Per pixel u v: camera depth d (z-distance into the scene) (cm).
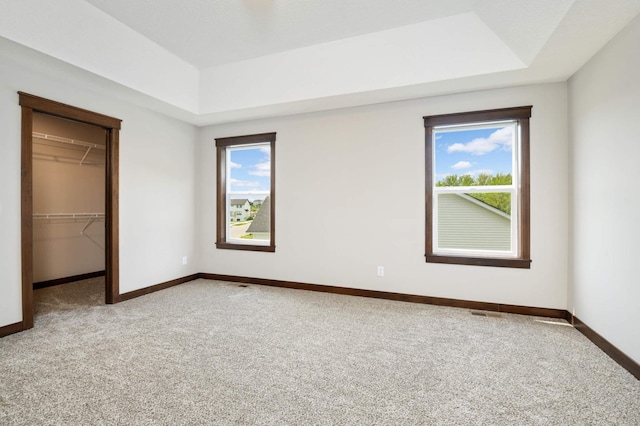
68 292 388
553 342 243
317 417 155
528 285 304
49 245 424
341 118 374
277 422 151
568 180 290
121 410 160
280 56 337
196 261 456
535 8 204
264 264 420
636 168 192
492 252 327
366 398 171
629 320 199
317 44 318
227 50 330
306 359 215
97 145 456
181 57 347
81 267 463
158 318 293
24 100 260
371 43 300
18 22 219
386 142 354
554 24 203
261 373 197
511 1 213
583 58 247
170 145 411
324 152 383
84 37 261
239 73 361
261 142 420
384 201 356
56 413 157
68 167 447
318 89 332
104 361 210
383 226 357
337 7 256
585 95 256
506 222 323
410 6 254
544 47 229
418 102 339
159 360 212
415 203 344
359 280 368
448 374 196
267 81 351
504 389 180
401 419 154
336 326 275
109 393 174
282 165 405
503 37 254
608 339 223
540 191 299
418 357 219
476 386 183
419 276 343
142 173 372
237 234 451
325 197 384
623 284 205
